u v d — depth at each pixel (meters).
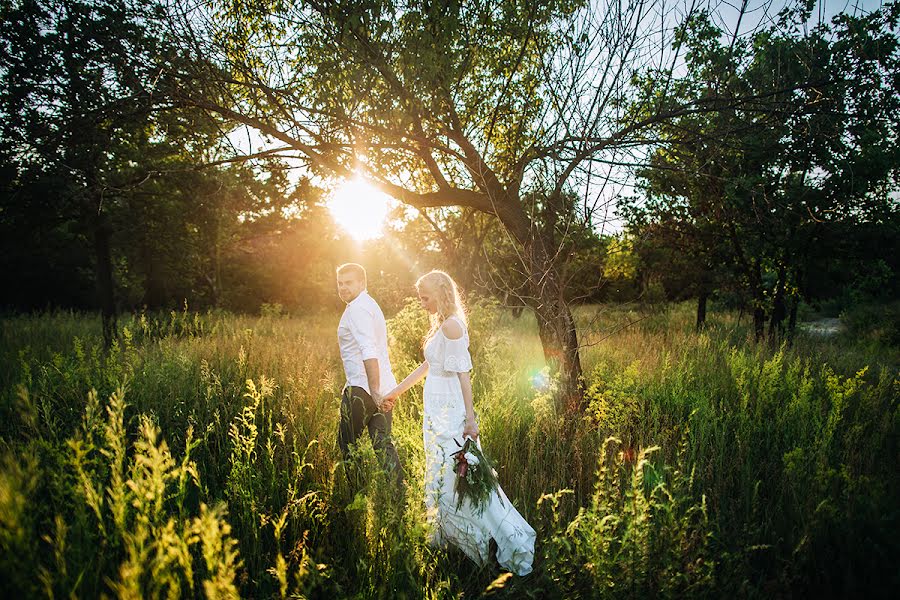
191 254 10.63
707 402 4.12
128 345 5.12
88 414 2.05
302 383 4.50
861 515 2.31
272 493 2.74
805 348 7.52
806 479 2.82
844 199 5.95
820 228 7.08
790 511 2.63
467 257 6.31
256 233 24.84
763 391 4.35
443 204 4.43
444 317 2.95
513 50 4.32
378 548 2.21
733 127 4.01
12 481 1.48
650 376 4.95
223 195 8.38
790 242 7.14
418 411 4.29
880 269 7.83
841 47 3.71
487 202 4.36
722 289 9.83
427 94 3.76
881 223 7.05
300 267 27.70
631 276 9.36
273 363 5.51
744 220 5.58
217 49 3.78
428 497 2.67
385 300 11.78
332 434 3.57
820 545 2.29
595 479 3.19
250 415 2.92
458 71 3.92
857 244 7.31
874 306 14.62
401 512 2.29
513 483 3.28
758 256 7.79
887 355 9.13
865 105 3.79
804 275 8.16
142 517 1.60
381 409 3.20
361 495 2.34
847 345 10.17
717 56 3.93
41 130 4.32
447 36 3.59
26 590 1.39
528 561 2.55
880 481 2.69
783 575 2.03
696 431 3.67
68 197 5.04
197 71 3.70
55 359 4.56
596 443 3.56
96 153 4.71
